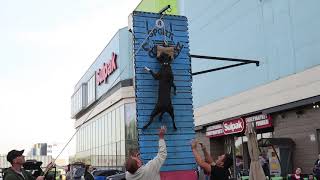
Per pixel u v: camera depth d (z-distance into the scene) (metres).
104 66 47.34
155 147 12.69
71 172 21.28
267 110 19.20
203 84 25.69
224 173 5.91
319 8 16.36
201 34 25.69
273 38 19.06
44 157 33.81
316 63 16.50
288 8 18.09
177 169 12.73
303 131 17.36
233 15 22.23
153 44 13.39
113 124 44.62
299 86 17.34
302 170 17.22
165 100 12.43
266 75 19.53
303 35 17.22
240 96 21.64
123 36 41.88
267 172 17.25
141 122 12.75
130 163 5.45
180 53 13.69
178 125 13.09
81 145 62.31
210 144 25.12
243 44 21.36
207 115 25.12
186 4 27.89
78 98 61.84
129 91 40.88
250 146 8.98
